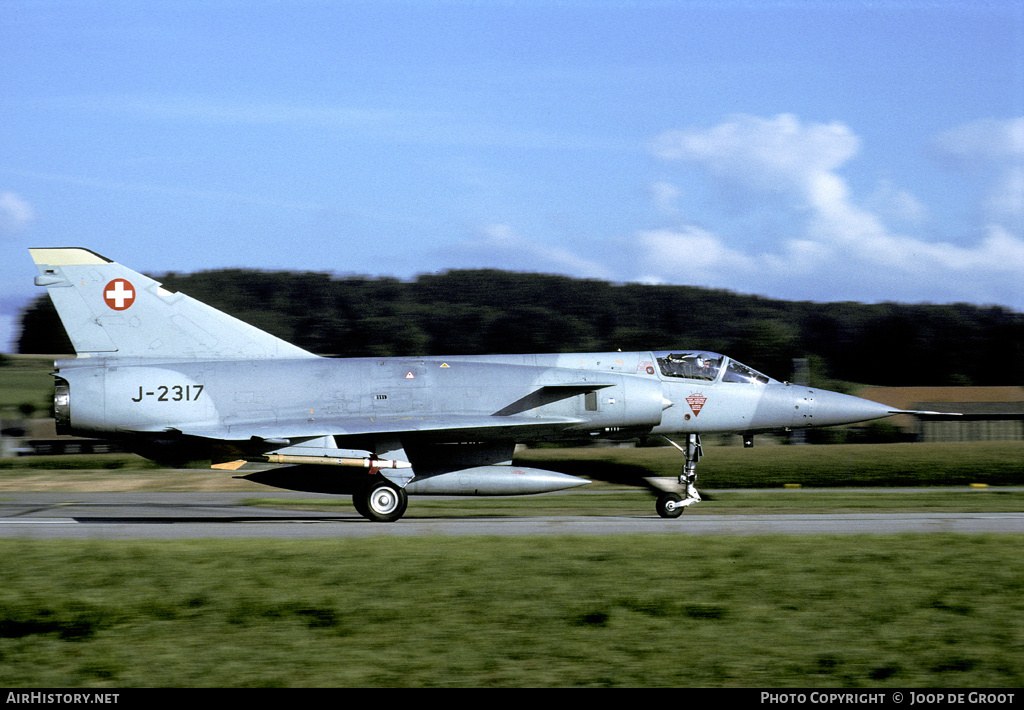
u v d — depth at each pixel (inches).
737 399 2672.2
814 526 2176.4
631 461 4183.1
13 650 1037.2
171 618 1160.8
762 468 4116.6
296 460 2311.8
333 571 1417.3
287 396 2466.8
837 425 2741.1
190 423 2437.3
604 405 2544.3
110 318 2501.2
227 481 3922.2
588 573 1403.8
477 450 2576.3
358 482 2454.5
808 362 7027.6
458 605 1207.6
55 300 2487.7
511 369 2576.3
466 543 1704.0
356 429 2319.1
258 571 1419.8
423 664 981.2
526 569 1432.1
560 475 2497.5
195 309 2541.8
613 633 1089.4
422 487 2426.2
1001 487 3944.4
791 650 1025.5
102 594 1273.4
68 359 2481.5
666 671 959.0
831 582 1339.8
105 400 2428.6
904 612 1174.3
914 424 6269.7
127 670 967.6
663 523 2262.6
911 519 2406.5
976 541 1727.4
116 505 3075.8
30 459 4648.1
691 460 2677.2
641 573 1403.8
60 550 1628.9
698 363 2694.4
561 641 1058.7
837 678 939.3
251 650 1029.8
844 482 4015.8
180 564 1482.5
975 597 1250.6
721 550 1610.5
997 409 6727.4
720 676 945.5
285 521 2388.0
